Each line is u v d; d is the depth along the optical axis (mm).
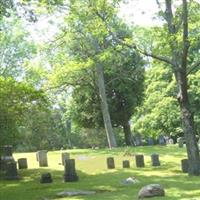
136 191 17578
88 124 49781
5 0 20922
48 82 39250
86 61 38250
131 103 47562
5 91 23594
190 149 22062
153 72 45812
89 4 22375
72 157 31312
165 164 26812
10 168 23266
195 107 40531
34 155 34031
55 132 48156
